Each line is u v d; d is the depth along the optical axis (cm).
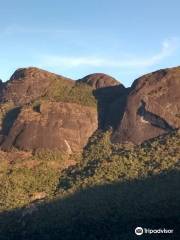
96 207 11412
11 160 14612
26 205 12256
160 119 14988
